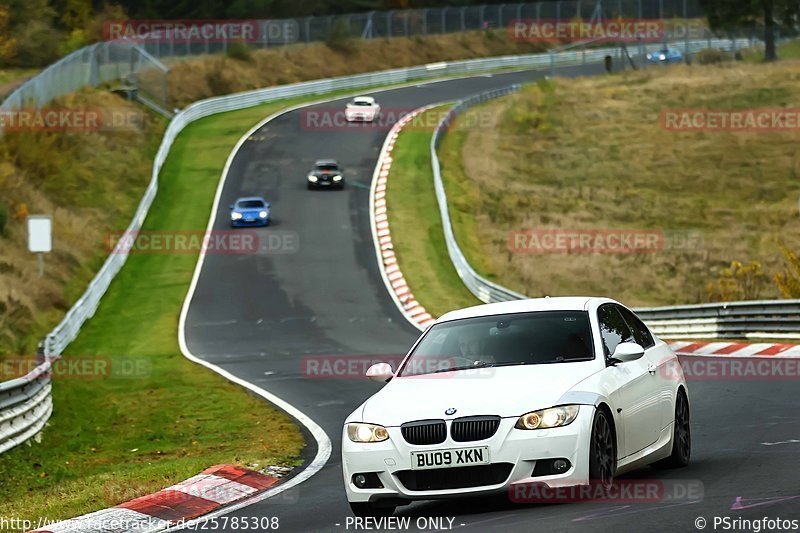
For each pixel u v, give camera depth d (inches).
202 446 2532.0
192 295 5974.4
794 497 1246.9
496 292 5506.9
